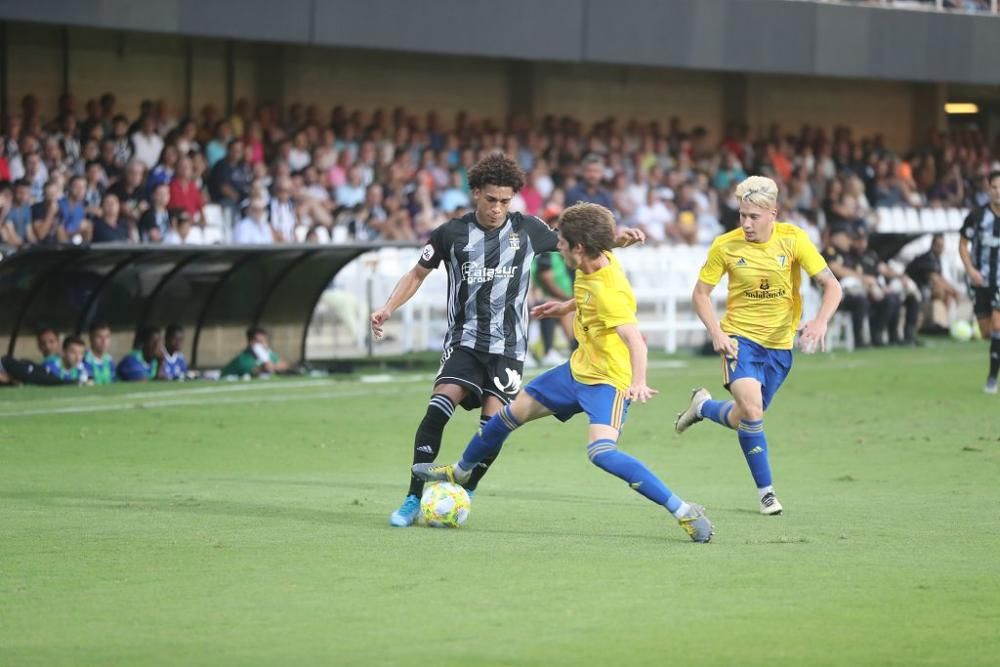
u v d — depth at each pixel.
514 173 22.50
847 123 89.88
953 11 77.50
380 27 58.59
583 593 17.67
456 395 22.75
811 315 61.66
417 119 68.38
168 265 46.03
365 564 19.39
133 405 39.78
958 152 86.50
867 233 66.12
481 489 27.31
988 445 34.09
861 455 32.59
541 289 52.50
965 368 53.47
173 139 54.81
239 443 33.44
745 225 24.55
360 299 54.69
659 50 66.81
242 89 66.25
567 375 21.48
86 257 43.97
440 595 17.53
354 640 15.44
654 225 66.06
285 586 18.02
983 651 15.10
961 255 45.38
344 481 28.22
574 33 64.00
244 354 47.88
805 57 71.81
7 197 46.91
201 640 15.44
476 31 61.16
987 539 21.69
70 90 61.09
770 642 15.40
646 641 15.42
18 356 44.31
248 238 52.81
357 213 57.03
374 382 47.12
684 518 21.03
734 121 84.56
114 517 23.25
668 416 39.97
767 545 21.05
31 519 23.00
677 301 60.69
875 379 49.53
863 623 16.23
